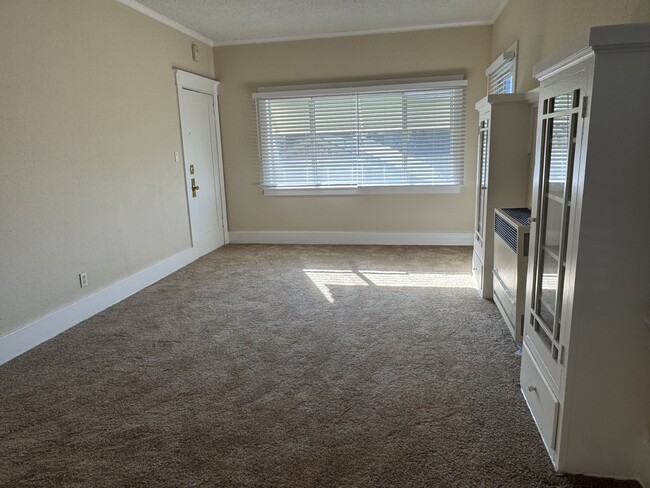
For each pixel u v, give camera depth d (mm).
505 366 2455
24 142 2828
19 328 2799
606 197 1435
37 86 2920
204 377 2436
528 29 3434
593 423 1602
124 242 3830
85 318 3330
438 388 2256
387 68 5074
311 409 2109
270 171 5566
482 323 3035
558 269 1670
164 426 2012
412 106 5109
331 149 5379
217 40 5254
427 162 5219
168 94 4477
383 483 1640
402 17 4574
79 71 3287
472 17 4684
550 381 1747
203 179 5203
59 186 3115
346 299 3594
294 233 5684
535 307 1947
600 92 1375
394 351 2670
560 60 1588
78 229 3299
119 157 3748
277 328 3062
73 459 1812
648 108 1368
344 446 1845
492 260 3416
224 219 5727
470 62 4922
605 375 1556
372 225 5492
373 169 5336
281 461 1768
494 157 3262
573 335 1543
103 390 2326
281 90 5301
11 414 2129
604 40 1319
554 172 1771
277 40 5207
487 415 2023
